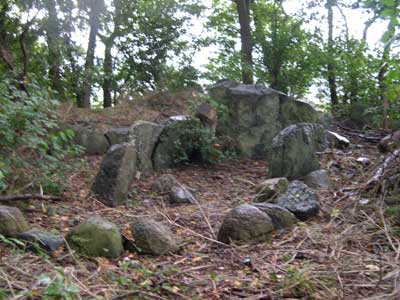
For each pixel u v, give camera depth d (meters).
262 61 16.23
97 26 15.45
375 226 5.29
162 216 6.06
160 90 12.94
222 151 9.71
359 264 4.38
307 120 10.31
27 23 11.71
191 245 5.05
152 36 16.38
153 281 3.93
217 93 10.07
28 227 4.94
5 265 3.94
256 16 16.94
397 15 4.02
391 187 6.17
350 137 11.23
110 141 9.32
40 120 6.39
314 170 8.00
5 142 6.05
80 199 6.67
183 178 8.45
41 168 6.45
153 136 8.80
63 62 13.60
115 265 4.32
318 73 15.74
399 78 6.43
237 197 7.12
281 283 3.92
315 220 5.78
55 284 3.35
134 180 7.79
